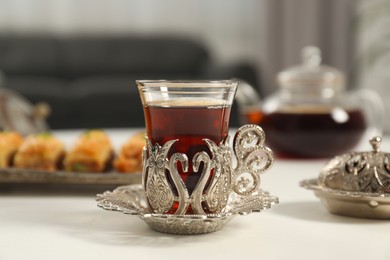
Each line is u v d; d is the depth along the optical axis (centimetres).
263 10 288
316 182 58
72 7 286
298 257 44
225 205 51
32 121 100
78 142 70
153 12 292
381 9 252
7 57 260
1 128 96
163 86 50
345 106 86
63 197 63
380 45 253
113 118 226
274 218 54
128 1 290
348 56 283
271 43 289
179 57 273
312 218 54
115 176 65
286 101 86
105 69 270
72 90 234
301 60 289
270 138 86
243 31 295
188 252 45
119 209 49
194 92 50
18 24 281
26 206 59
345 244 47
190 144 50
